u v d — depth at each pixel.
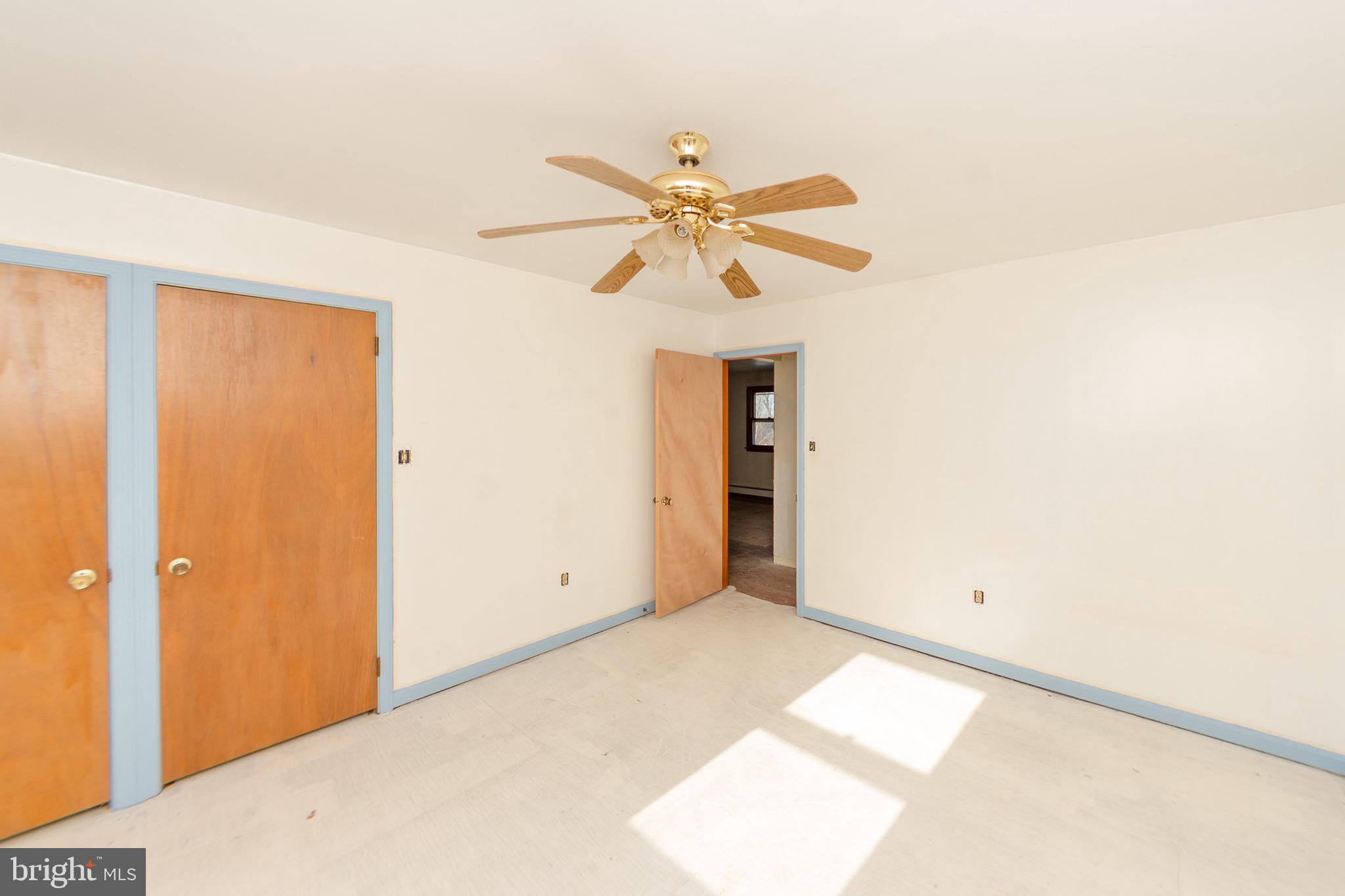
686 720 2.63
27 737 1.89
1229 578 2.46
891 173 1.94
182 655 2.17
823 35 1.23
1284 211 2.29
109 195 1.98
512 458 3.19
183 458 2.15
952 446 3.25
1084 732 2.54
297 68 1.36
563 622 3.50
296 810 2.02
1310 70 1.34
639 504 4.01
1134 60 1.31
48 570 1.91
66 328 1.91
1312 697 2.29
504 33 1.23
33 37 1.23
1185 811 2.01
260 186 2.06
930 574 3.36
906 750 2.39
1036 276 2.93
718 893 1.68
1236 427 2.43
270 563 2.36
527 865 1.78
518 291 3.20
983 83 1.41
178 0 1.11
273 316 2.35
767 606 4.26
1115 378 2.71
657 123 1.62
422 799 2.08
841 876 1.74
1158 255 2.59
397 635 2.73
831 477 3.84
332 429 2.52
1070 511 2.86
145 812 2.01
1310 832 1.90
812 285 3.55
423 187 2.07
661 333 4.12
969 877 1.73
